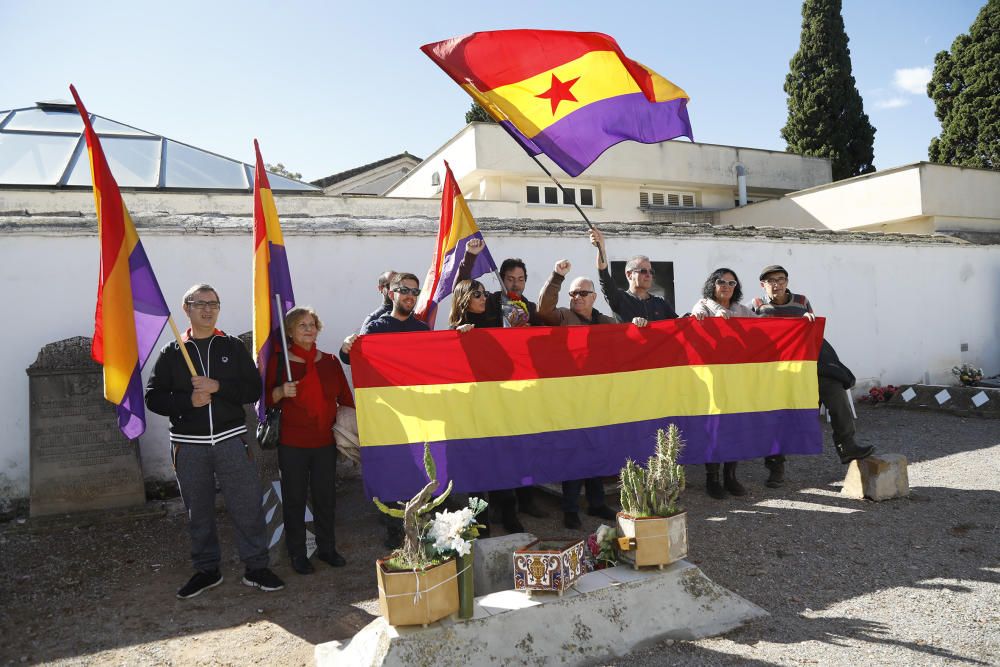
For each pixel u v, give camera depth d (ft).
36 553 18.06
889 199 45.96
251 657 12.37
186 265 23.39
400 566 11.21
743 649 11.84
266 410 16.26
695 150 60.29
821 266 36.47
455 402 17.15
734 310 21.93
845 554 16.28
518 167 52.90
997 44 61.21
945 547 16.47
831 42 75.61
